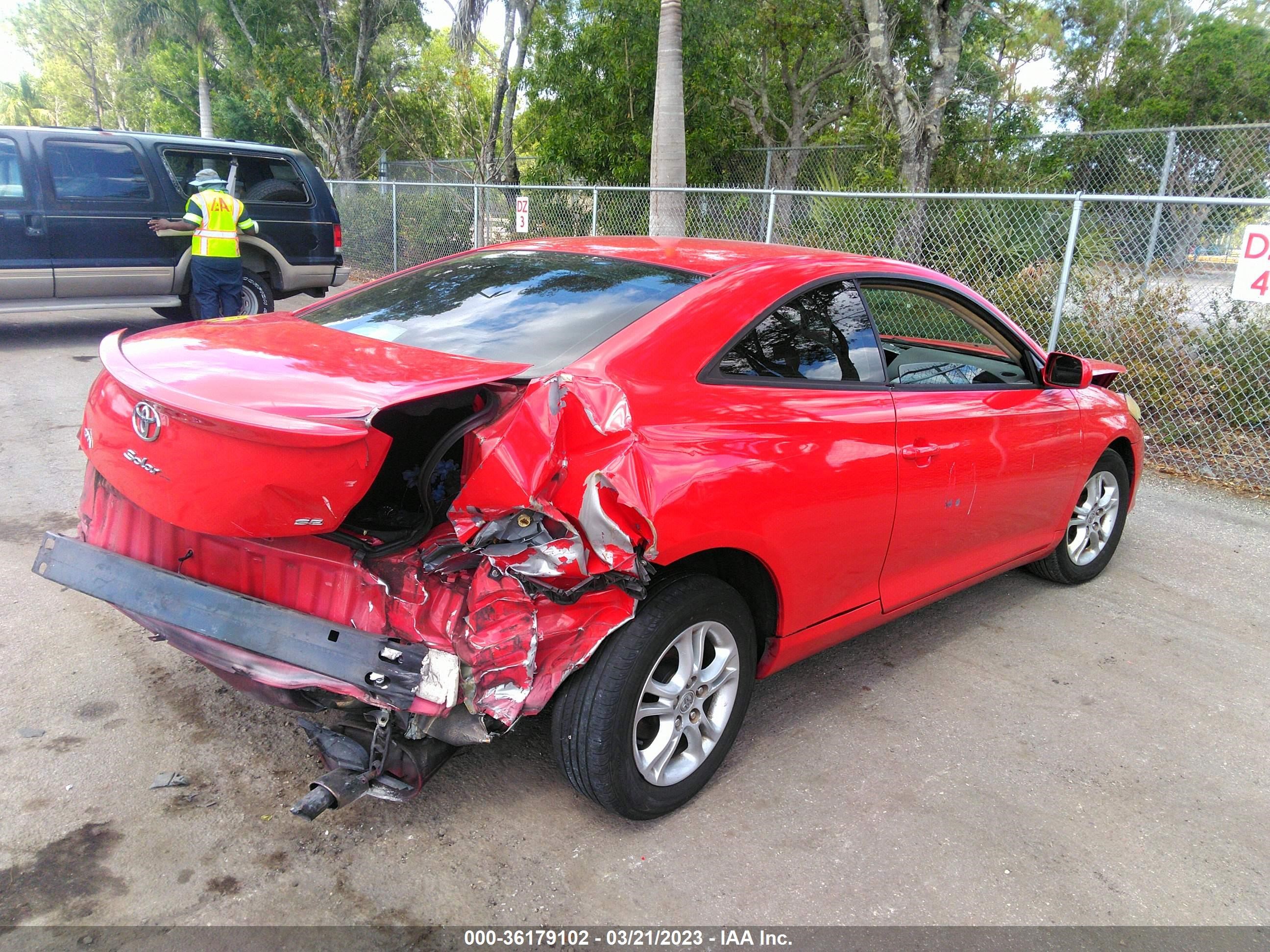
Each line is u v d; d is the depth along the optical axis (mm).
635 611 2430
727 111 16891
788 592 2965
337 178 21031
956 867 2674
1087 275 8062
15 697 3150
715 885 2521
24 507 4871
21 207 8805
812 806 2908
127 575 2631
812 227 9969
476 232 13234
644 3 14320
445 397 2334
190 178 9836
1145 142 15031
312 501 2145
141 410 2289
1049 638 4270
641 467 2404
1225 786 3191
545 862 2562
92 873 2391
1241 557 5430
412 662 2205
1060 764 3248
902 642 4164
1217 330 7598
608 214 12375
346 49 21141
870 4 10977
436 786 2859
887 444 3211
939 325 3758
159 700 3201
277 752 2961
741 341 2908
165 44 26781
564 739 2512
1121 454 4977
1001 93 19641
